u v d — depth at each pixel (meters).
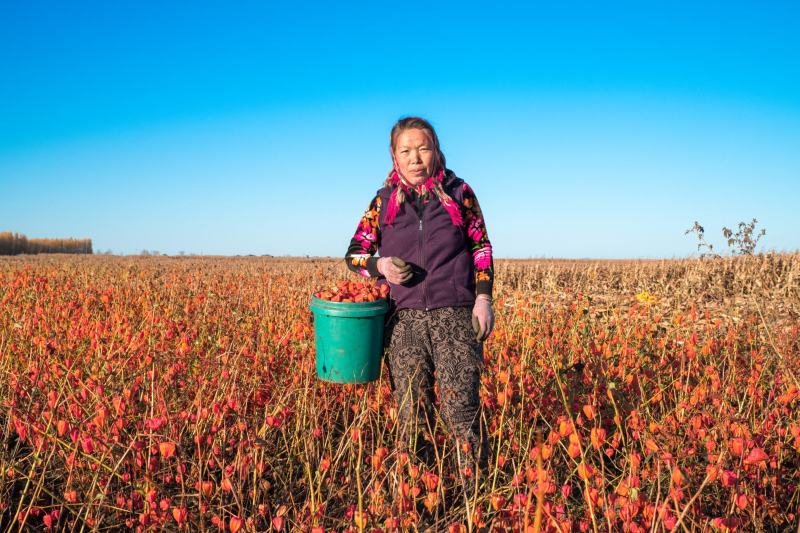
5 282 9.72
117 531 2.88
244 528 2.50
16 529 2.88
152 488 2.77
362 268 3.30
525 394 3.58
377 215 3.32
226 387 3.45
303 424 3.44
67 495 2.74
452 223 3.12
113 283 10.16
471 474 2.74
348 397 3.86
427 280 3.09
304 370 3.76
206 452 3.10
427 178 3.13
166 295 7.32
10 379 3.87
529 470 2.38
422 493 2.78
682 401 3.41
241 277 10.84
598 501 2.40
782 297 10.02
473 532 2.36
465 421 2.98
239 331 4.82
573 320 5.34
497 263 17.36
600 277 13.99
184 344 3.91
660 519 2.20
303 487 3.20
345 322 3.06
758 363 4.12
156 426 2.75
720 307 8.93
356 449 3.42
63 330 4.81
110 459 2.98
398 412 3.16
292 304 6.41
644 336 4.75
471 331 3.10
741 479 2.64
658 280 13.01
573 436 2.41
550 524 2.17
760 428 3.14
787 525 2.78
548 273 13.06
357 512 2.31
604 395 3.60
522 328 5.18
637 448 3.24
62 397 3.48
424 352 3.12
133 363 3.93
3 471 2.96
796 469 3.18
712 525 2.30
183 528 2.66
